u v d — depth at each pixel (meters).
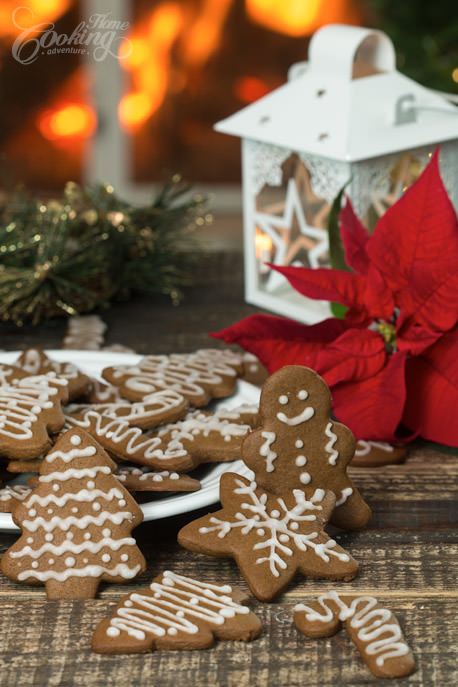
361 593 0.76
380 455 0.88
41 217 1.12
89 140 2.54
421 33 1.72
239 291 1.16
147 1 2.43
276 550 0.76
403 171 0.98
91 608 0.74
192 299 1.14
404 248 0.88
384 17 1.77
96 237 1.10
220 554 0.76
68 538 0.76
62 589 0.75
